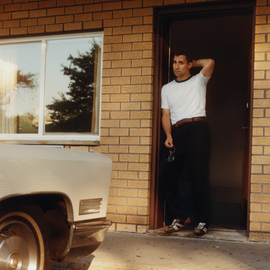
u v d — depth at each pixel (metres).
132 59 4.95
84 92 5.38
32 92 5.64
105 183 2.93
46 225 2.54
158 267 3.31
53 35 5.49
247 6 4.59
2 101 5.75
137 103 4.90
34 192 2.30
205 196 4.63
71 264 3.47
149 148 4.83
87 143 5.05
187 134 4.69
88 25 5.17
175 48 7.86
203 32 6.93
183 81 4.81
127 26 4.98
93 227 2.75
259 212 4.35
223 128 8.22
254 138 4.39
